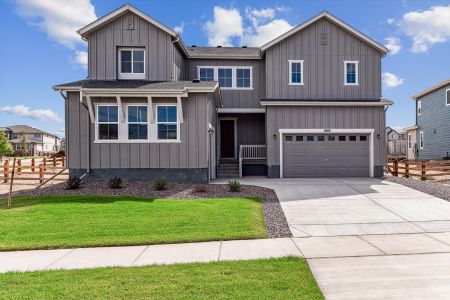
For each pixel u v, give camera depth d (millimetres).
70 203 8445
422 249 5191
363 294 3553
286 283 3799
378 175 15328
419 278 3990
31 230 6266
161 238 5801
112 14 13695
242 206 8219
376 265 4453
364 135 15484
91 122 12570
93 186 11234
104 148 12609
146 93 12023
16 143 65938
